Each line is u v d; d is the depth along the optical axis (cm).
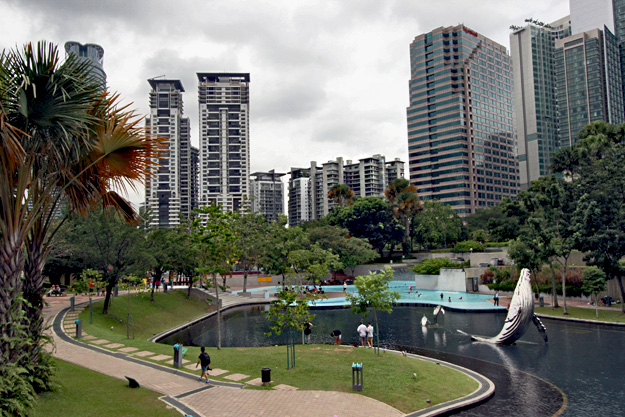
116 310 4331
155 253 4403
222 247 2981
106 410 1596
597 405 2158
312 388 2127
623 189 5169
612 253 4872
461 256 10000
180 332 4384
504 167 17975
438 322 4834
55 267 5512
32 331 1499
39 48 1244
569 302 5816
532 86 18138
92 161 1480
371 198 10788
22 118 1251
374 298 2989
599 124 7819
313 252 7162
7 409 1252
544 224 5709
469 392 2266
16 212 1279
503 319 4962
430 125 17150
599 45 17900
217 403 1845
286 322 2575
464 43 16850
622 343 3516
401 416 1848
